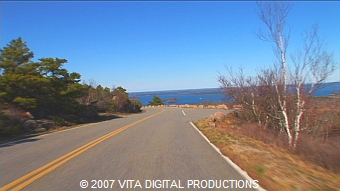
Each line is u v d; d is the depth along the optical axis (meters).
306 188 6.27
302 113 13.09
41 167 8.28
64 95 26.19
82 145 12.33
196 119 28.34
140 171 7.73
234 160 9.01
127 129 19.08
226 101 22.36
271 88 15.93
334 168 8.42
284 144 12.59
